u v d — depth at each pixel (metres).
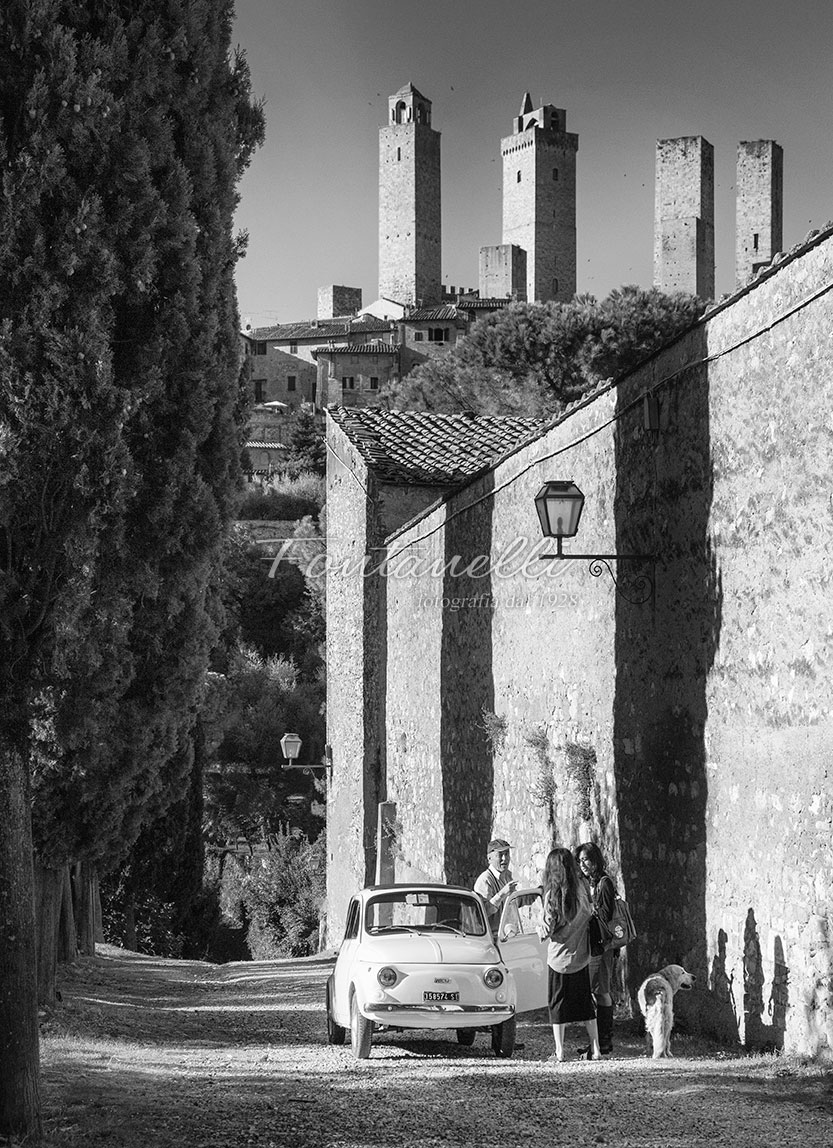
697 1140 8.38
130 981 24.06
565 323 50.09
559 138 138.12
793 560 11.66
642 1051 12.84
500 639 20.72
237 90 14.57
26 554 10.20
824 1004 10.90
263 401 142.38
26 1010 8.77
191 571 13.59
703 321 13.57
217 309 14.05
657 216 112.50
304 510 80.31
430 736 25.12
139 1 12.05
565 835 17.55
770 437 12.14
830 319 11.02
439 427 33.66
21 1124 8.60
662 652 14.57
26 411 10.27
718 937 13.06
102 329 10.95
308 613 68.25
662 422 14.65
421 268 147.00
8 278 10.39
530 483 19.31
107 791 14.45
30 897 8.94
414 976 12.62
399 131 146.50
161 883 37.81
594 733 16.62
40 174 10.44
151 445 12.88
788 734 11.70
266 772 61.75
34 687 9.84
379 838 27.66
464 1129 8.77
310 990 21.86
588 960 12.41
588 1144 8.26
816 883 11.12
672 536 14.34
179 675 14.62
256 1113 9.30
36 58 10.62
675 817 14.18
